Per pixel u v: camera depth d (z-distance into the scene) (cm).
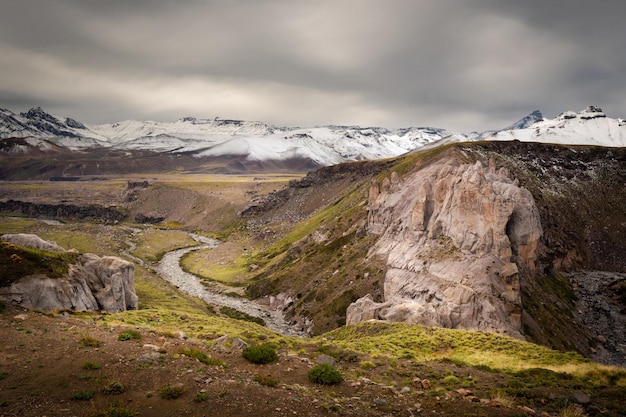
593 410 2388
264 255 18100
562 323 8619
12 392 2245
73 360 2761
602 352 8288
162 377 2509
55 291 6844
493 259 8406
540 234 9812
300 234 18725
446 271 8600
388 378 3259
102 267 8631
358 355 3997
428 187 10781
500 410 2398
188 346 3381
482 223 9025
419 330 5597
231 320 8106
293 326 11006
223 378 2588
